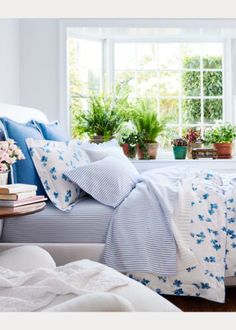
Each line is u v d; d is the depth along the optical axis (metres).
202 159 4.70
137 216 2.51
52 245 2.54
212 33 4.86
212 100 5.07
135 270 2.40
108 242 2.48
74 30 4.70
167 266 2.39
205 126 5.09
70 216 2.56
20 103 4.55
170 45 5.05
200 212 2.49
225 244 2.45
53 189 2.67
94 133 4.67
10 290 1.37
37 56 4.55
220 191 2.65
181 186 2.66
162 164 4.66
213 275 2.39
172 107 5.07
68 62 4.67
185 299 2.67
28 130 2.88
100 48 5.03
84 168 2.69
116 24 4.58
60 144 3.02
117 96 4.91
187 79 5.07
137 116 4.76
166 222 2.46
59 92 4.57
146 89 5.05
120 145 4.67
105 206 2.62
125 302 0.97
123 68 5.05
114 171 2.73
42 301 1.31
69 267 1.59
